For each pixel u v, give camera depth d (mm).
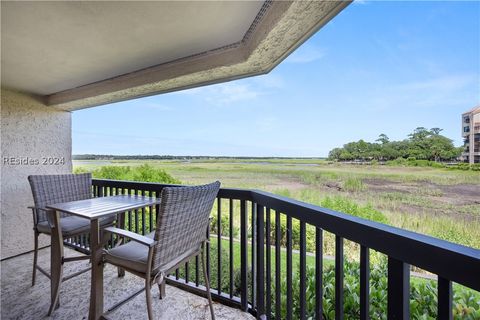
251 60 2049
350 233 1026
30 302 2158
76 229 2289
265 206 1814
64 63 2514
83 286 2418
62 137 3801
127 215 3340
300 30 1580
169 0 1552
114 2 1566
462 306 1211
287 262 1561
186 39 2047
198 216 1761
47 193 2553
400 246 818
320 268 1276
